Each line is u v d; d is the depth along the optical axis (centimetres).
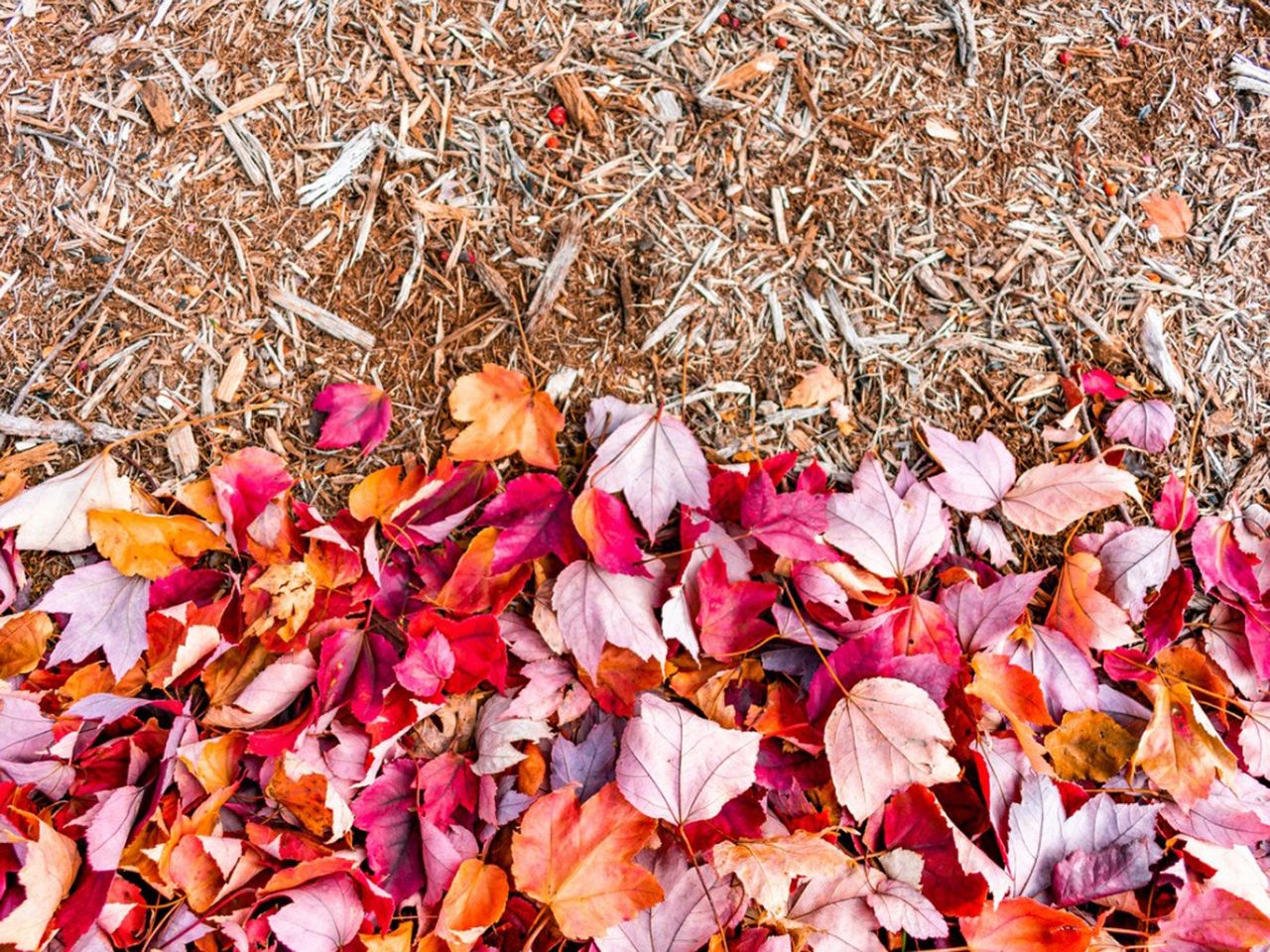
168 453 82
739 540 81
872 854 77
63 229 84
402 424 83
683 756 75
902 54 91
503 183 86
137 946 75
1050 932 76
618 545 78
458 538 81
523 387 81
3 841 74
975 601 81
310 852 75
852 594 81
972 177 89
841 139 88
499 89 87
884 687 77
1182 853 80
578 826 75
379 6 88
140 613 79
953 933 79
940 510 82
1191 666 83
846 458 84
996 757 79
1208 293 89
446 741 78
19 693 77
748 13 90
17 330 83
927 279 87
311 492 82
